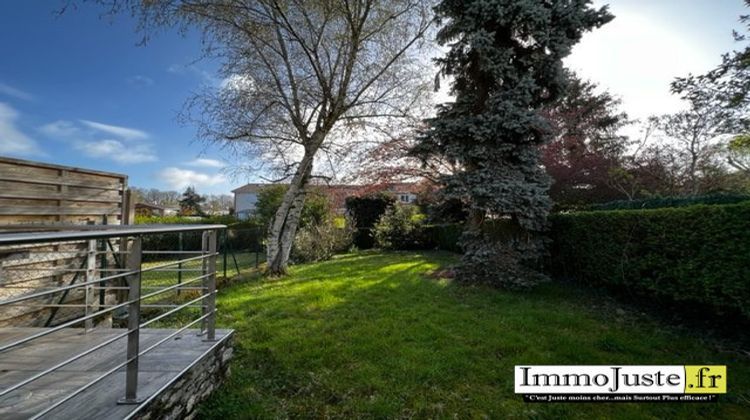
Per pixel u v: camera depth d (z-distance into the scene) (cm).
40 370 224
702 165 862
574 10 559
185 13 639
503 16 560
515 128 558
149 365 226
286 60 739
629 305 475
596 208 857
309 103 781
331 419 231
